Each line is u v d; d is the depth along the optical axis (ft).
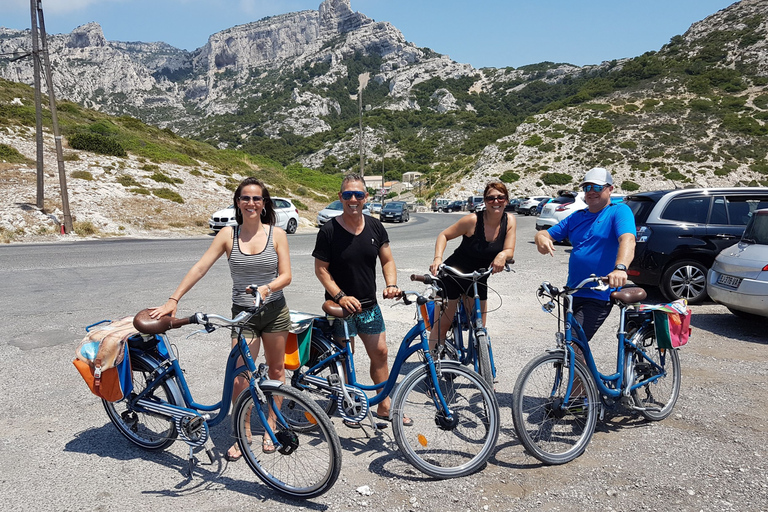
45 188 83.76
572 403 11.87
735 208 26.68
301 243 59.62
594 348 19.29
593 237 13.33
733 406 14.38
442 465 11.13
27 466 11.26
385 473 11.14
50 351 18.97
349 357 12.33
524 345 20.01
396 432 10.80
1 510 9.54
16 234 64.18
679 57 355.77
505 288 30.99
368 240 12.28
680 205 26.86
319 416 9.89
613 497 10.12
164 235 73.92
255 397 10.41
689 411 14.14
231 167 156.66
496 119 544.21
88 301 27.02
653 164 227.20
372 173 426.51
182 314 24.21
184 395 11.62
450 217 153.99
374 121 573.33
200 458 11.90
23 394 15.21
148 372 11.68
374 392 15.44
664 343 13.17
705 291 26.35
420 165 436.35
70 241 62.69
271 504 10.03
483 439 11.26
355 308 11.66
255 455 10.79
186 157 140.15
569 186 231.91
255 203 11.40
